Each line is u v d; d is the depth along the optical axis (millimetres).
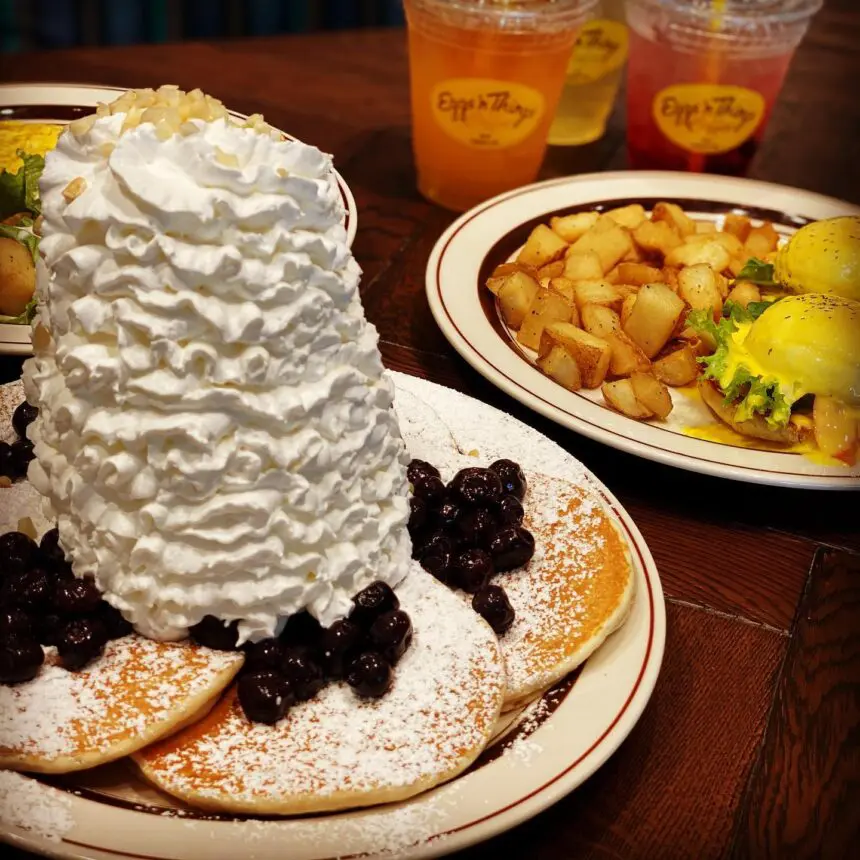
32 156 478
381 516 305
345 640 288
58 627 288
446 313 459
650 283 496
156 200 250
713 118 607
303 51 694
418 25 528
